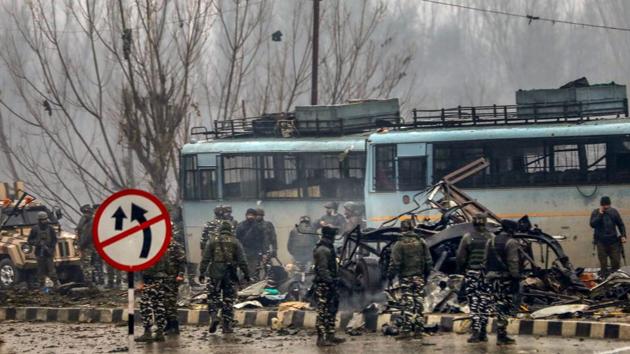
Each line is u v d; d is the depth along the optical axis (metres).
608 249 64.25
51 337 48.34
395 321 46.16
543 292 50.12
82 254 73.25
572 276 51.41
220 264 46.66
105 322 55.00
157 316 44.88
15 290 69.94
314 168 78.56
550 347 39.72
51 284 77.50
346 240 53.53
